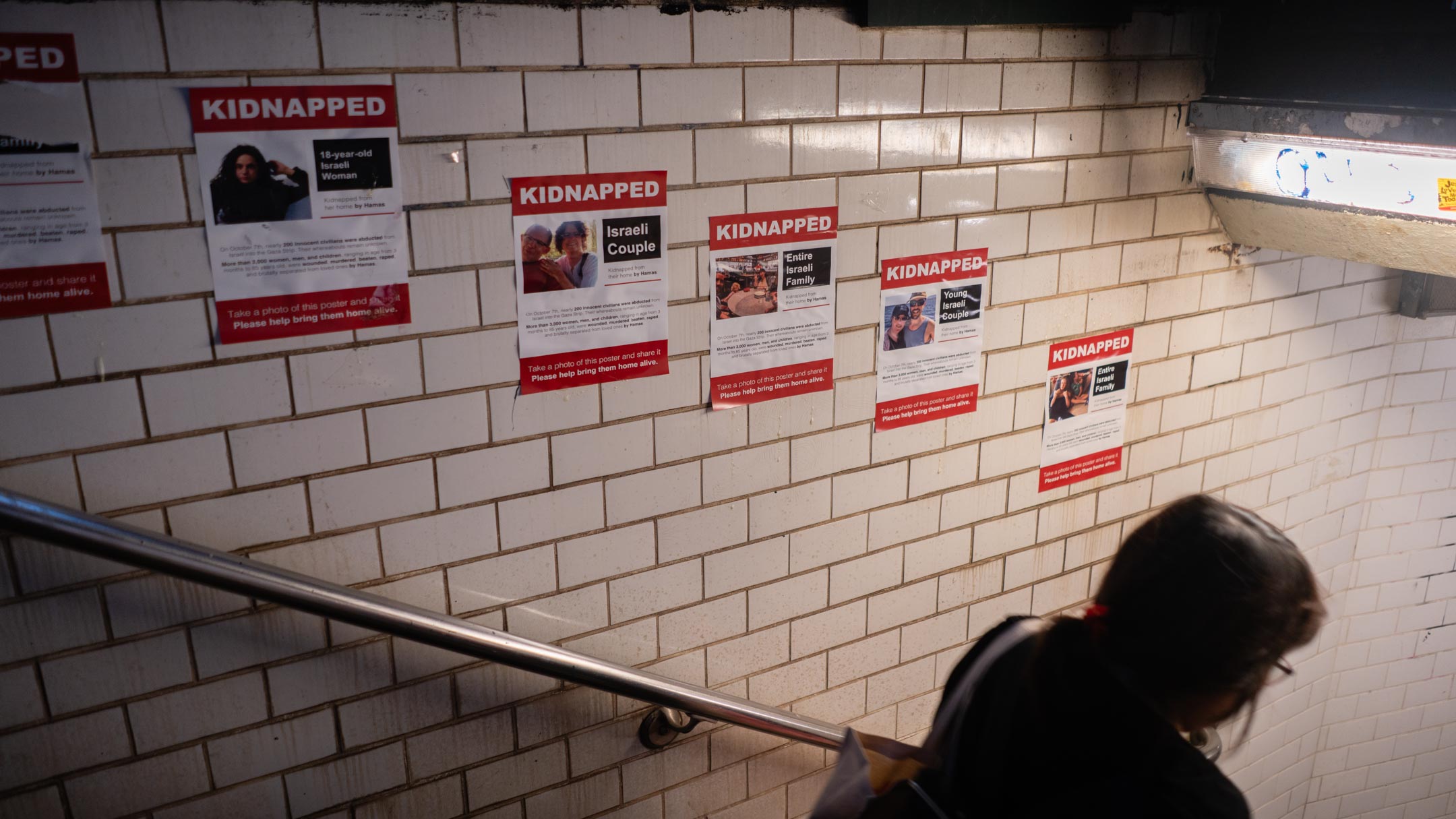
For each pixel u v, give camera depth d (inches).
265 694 76.9
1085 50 103.7
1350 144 94.0
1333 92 96.8
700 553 95.0
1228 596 43.4
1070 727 46.2
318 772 80.4
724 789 101.9
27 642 67.9
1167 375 121.5
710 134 86.0
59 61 62.6
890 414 102.7
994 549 114.8
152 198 66.9
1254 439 132.5
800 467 98.7
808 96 89.8
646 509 91.0
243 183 69.4
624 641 92.9
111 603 70.1
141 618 71.2
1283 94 102.3
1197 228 117.8
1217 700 45.6
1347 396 139.6
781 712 96.0
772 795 105.6
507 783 89.4
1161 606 44.6
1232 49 108.1
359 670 80.1
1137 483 123.9
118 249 66.6
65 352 66.1
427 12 72.8
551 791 91.9
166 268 68.2
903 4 89.4
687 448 91.7
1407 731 158.9
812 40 88.8
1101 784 44.5
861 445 101.7
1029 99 101.8
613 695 92.7
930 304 101.9
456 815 87.6
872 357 99.9
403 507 79.9
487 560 84.4
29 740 69.4
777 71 87.8
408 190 75.0
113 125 64.9
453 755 86.0
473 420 81.2
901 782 52.9
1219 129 108.2
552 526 86.7
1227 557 44.1
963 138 99.1
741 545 97.1
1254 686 45.1
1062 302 110.7
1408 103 89.2
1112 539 124.3
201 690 74.5
